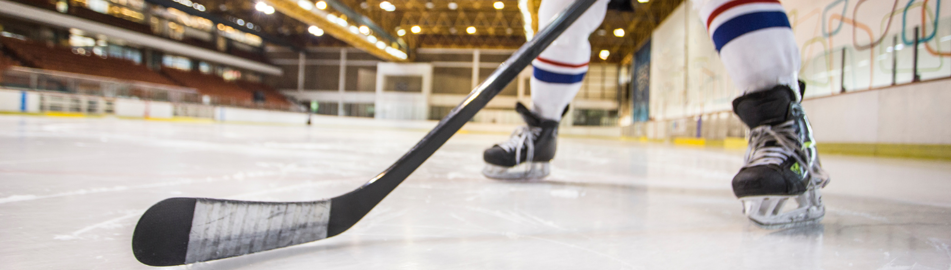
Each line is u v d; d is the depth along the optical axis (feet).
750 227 1.90
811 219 1.96
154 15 56.44
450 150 8.73
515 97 58.29
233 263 1.26
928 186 3.86
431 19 52.11
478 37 60.44
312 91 65.41
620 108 57.77
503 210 2.24
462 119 1.61
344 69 64.28
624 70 56.80
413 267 1.28
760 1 1.97
